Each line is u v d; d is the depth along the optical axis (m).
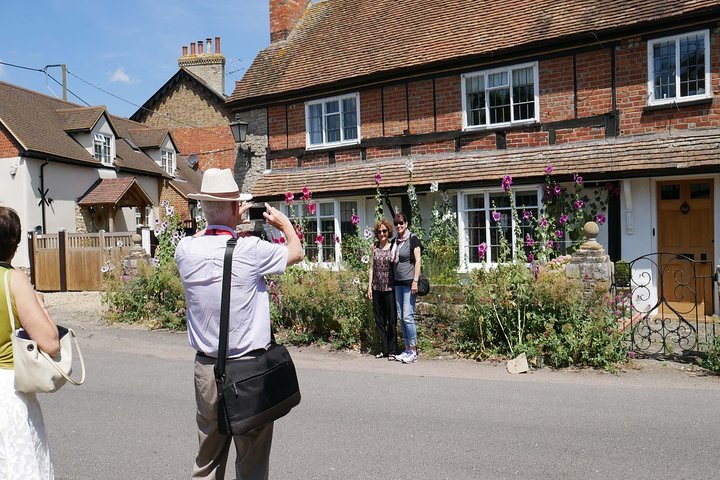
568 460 4.45
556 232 10.90
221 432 3.11
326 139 15.73
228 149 33.06
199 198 3.42
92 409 6.03
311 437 5.07
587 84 12.07
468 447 4.76
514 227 9.10
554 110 12.44
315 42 17.27
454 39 14.05
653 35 11.30
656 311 11.16
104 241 17.38
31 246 18.06
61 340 3.13
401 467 4.39
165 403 6.22
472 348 8.27
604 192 11.62
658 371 7.11
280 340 9.40
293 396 3.28
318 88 15.43
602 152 11.55
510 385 6.66
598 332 7.41
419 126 14.16
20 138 18.95
